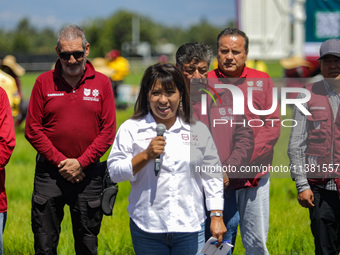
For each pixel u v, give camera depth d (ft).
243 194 31.09
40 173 31.01
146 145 25.98
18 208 50.24
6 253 38.65
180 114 26.35
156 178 25.59
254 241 31.14
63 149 30.89
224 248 25.95
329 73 30.12
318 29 110.01
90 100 30.86
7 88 57.21
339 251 31.63
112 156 26.30
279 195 53.78
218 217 26.08
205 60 30.94
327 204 30.32
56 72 30.86
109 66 128.88
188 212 25.72
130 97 129.29
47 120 30.94
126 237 40.52
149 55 395.55
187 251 25.81
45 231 30.68
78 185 31.01
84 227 31.35
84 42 30.40
